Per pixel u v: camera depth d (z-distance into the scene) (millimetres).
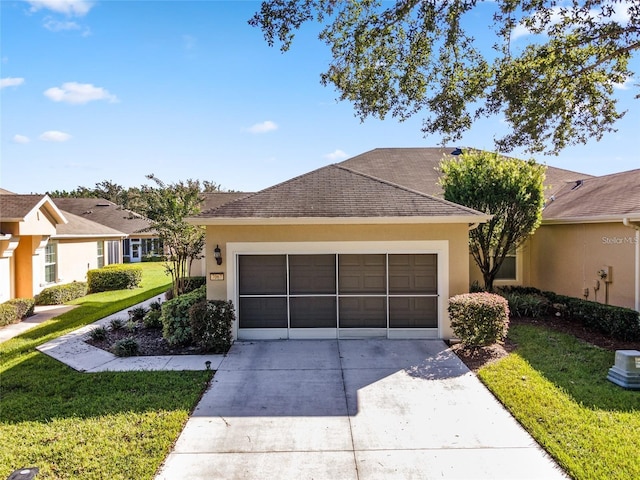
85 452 5254
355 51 8148
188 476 4840
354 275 10648
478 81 8492
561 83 8352
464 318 9195
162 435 5688
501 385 7293
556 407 6402
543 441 5441
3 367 8734
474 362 8688
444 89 8633
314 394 7176
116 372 8227
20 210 15469
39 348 10164
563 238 13594
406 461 5129
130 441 5527
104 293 20422
